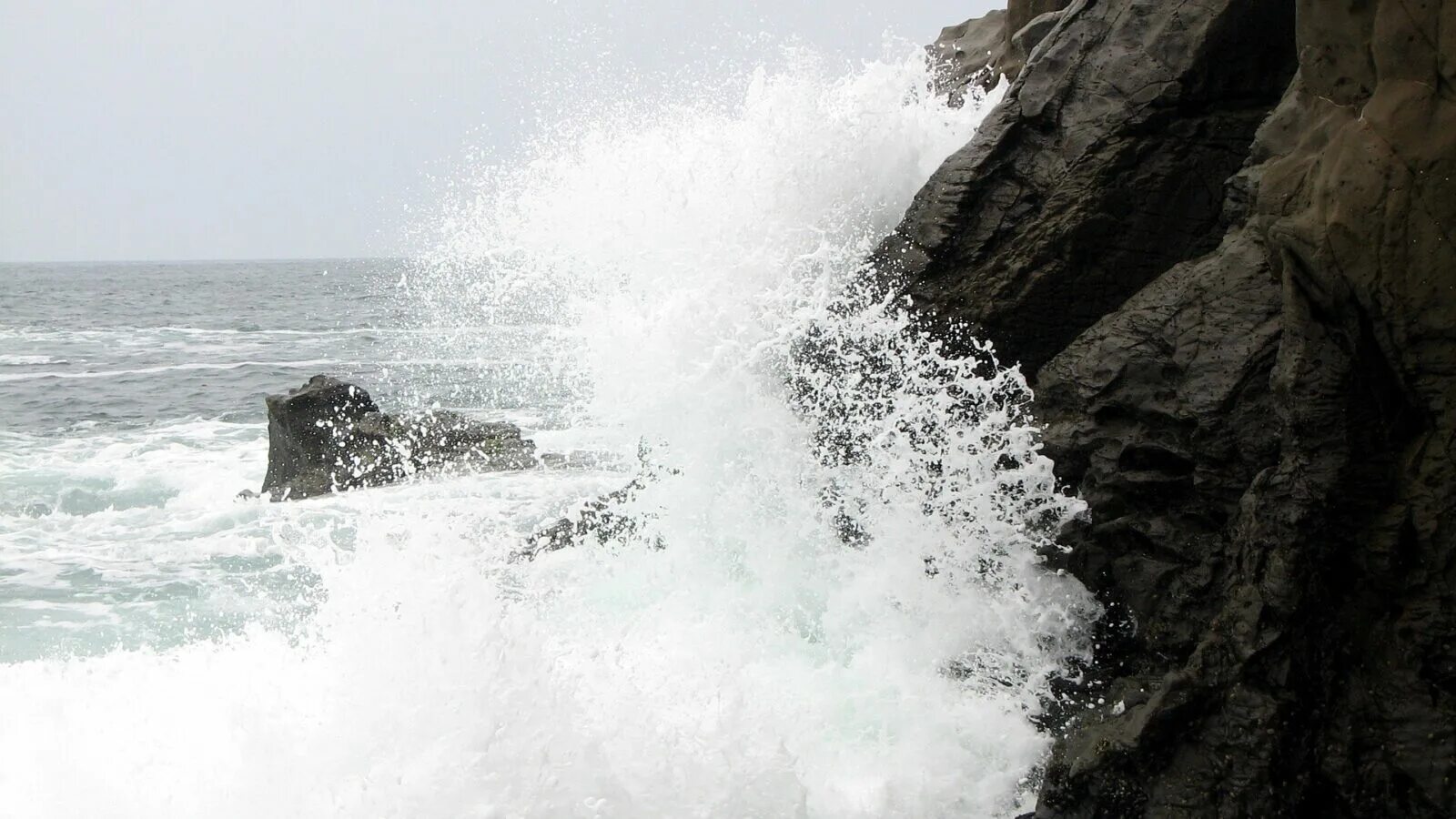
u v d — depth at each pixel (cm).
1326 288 415
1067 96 638
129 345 3116
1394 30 403
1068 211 621
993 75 930
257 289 6819
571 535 770
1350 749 418
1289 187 445
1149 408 526
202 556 930
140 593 831
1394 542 414
